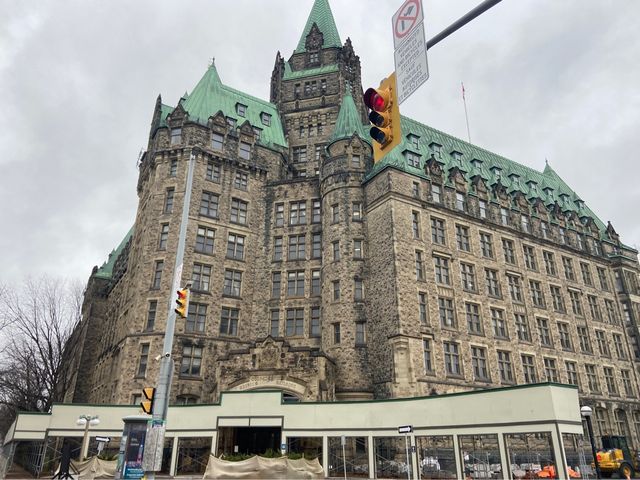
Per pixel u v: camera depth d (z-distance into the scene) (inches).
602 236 2684.5
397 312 1663.4
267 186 2181.3
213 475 1103.0
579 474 1213.7
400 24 433.7
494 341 1903.3
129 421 987.3
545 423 1080.2
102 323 2994.6
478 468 1217.4
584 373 2161.7
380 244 1825.8
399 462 1294.3
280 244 2068.2
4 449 1903.3
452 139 2493.8
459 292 1884.8
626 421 2212.1
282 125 2524.6
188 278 1865.2
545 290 2198.6
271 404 1428.4
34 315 2522.1
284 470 1136.2
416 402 1327.5
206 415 1444.4
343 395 1665.8
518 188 2471.7
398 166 1898.4
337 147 2076.8
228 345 1855.3
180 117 2113.7
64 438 1504.7
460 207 2080.5
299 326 1913.1
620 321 2491.4
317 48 2763.3
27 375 2484.0
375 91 459.8
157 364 1720.0
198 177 2015.3
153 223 1937.7
